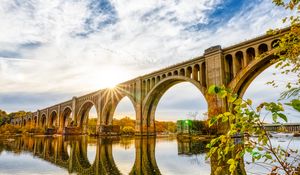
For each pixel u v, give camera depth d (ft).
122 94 260.62
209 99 137.28
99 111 291.58
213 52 143.95
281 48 12.83
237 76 131.13
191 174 46.98
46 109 456.86
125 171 55.36
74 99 357.20
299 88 8.92
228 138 9.06
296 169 8.94
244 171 40.73
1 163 68.54
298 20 12.57
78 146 128.26
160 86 203.82
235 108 8.82
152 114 221.46
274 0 12.85
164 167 57.52
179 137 192.75
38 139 208.64
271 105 8.00
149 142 151.64
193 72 164.25
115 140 184.03
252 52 131.85
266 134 8.75
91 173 53.83
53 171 56.34
